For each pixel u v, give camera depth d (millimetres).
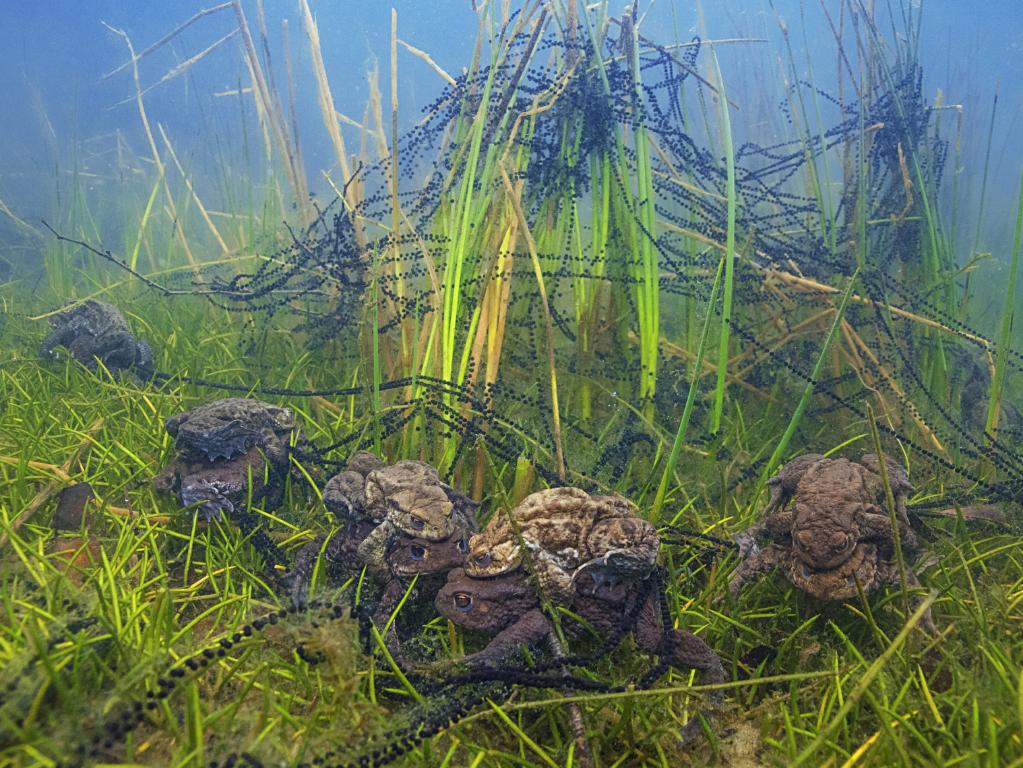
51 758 178
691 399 329
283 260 570
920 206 538
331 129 488
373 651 243
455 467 359
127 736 194
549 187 452
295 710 232
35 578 247
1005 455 436
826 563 270
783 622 299
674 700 255
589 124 451
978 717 225
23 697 188
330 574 282
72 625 221
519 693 237
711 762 234
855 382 505
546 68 466
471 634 267
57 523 318
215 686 233
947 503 372
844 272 500
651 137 505
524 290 456
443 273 418
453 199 418
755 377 499
